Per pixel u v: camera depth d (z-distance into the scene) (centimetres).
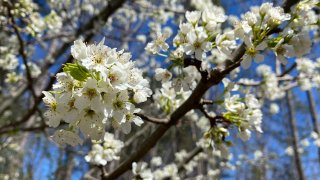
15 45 614
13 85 773
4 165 1041
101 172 355
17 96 770
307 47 223
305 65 614
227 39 241
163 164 995
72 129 204
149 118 306
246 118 280
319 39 614
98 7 845
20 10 471
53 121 195
